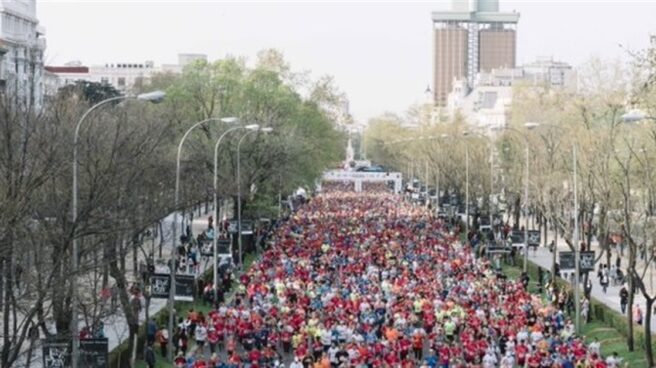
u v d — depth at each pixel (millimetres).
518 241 101750
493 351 56875
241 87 109312
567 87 154250
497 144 140250
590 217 89438
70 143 52062
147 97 49312
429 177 185500
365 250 101250
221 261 89250
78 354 43406
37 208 46188
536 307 69938
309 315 66688
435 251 101438
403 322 64500
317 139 128625
